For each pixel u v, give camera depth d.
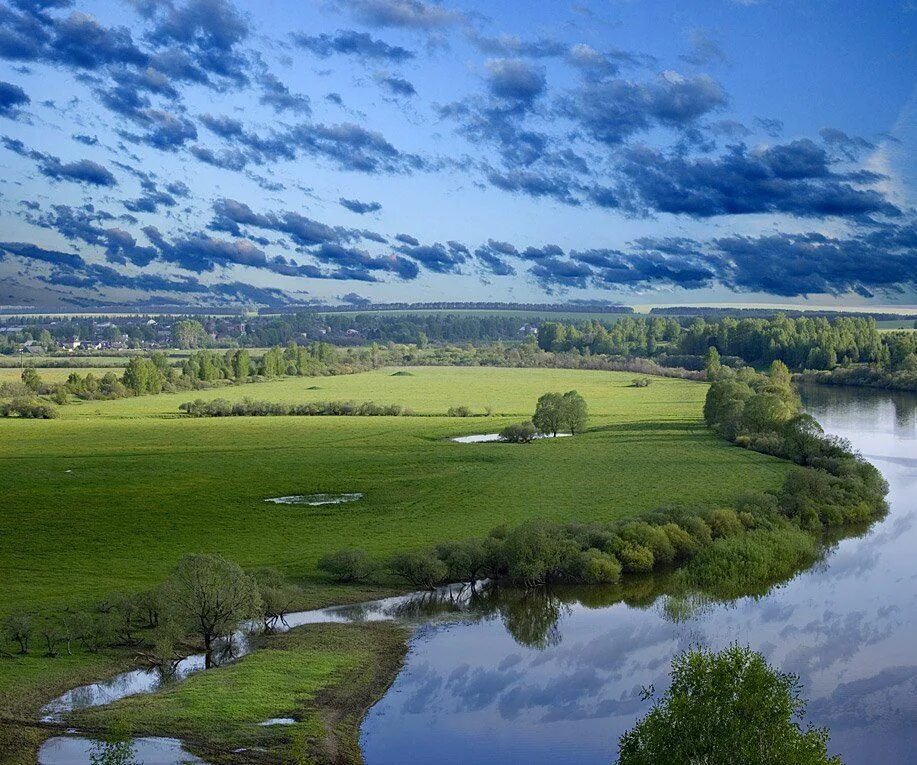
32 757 48.47
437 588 83.19
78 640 67.50
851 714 56.59
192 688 58.75
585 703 58.47
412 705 57.94
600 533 89.69
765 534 92.12
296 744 51.31
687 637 70.12
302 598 79.25
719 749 39.47
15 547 93.88
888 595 80.38
